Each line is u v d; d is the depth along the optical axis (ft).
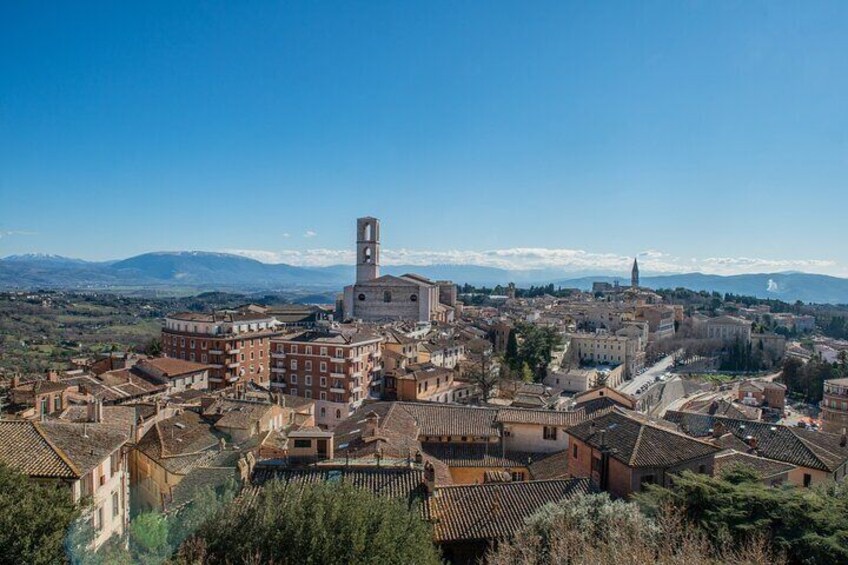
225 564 86.38
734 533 108.99
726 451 181.88
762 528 109.50
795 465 183.93
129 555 97.66
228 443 196.65
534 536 104.78
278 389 391.65
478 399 403.54
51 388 248.93
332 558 84.58
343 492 98.63
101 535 112.06
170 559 91.25
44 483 112.06
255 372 467.52
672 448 144.46
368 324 553.64
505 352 559.79
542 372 549.13
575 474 167.32
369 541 88.38
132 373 356.59
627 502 132.05
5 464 98.37
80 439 128.36
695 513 115.55
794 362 639.76
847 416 399.44
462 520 123.65
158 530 103.19
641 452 141.90
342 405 377.30
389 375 422.00
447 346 501.15
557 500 131.23
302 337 396.78
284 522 90.79
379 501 99.25
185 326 449.06
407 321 648.79
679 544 105.19
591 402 267.80
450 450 208.44
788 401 593.42
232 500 108.27
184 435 191.72
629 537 101.30
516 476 200.03
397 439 185.57
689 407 411.34
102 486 129.39
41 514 87.71
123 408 205.05
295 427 236.84
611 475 145.89
